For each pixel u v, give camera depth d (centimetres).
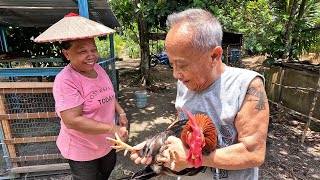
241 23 889
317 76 449
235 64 906
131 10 686
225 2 532
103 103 193
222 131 108
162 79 857
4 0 353
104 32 187
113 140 111
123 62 1213
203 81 106
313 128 458
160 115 534
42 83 277
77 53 176
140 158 107
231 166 96
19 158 302
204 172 119
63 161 321
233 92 104
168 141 96
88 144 193
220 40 99
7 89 274
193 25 93
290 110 476
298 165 351
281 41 527
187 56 95
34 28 633
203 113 113
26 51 645
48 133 308
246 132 101
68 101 172
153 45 1352
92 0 366
